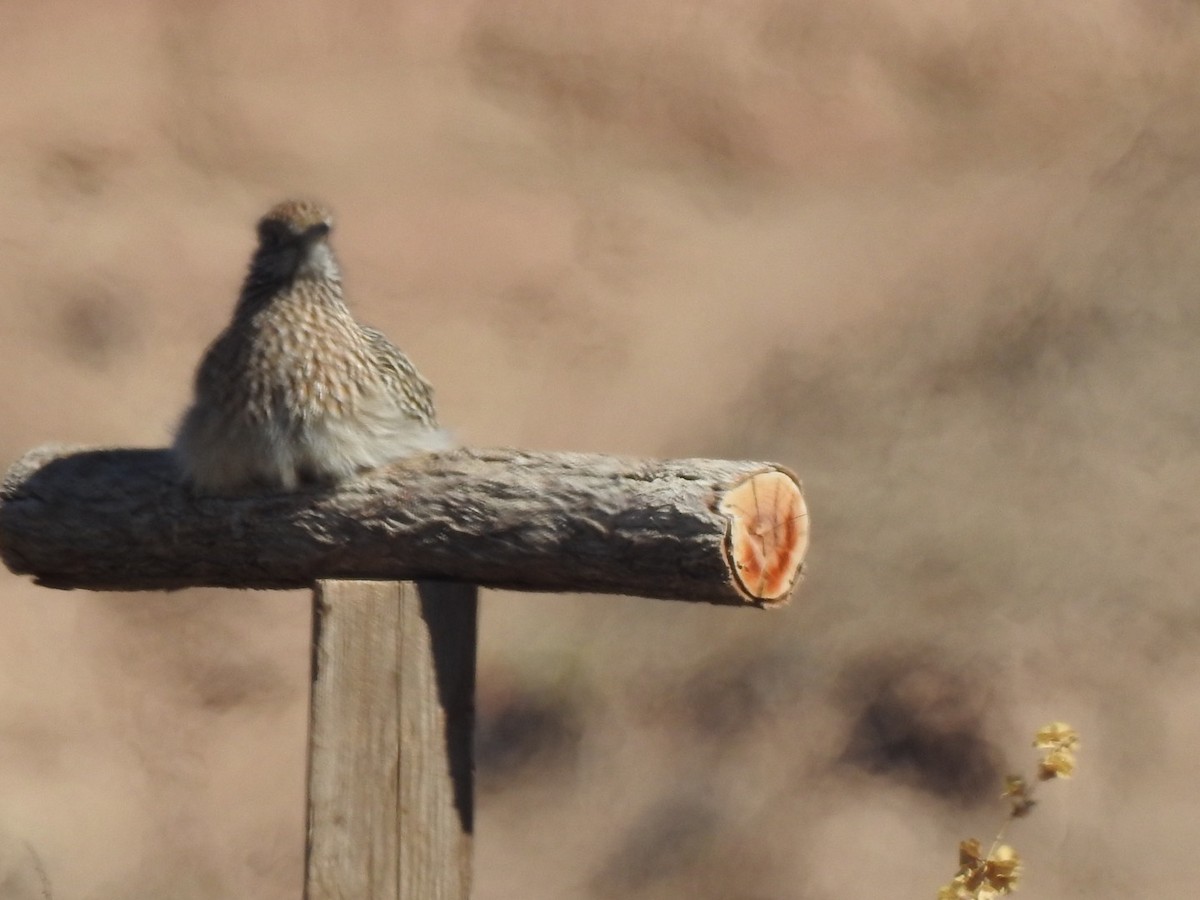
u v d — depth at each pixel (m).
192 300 24.42
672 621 14.91
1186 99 21.28
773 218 26.31
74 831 14.88
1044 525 14.37
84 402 22.41
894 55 29.08
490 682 14.84
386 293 24.91
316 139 28.14
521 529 5.25
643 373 22.45
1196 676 12.82
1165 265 16.84
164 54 29.20
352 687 5.32
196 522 5.77
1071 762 5.99
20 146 26.73
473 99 29.14
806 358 19.06
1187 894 11.46
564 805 13.60
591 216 26.45
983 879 5.79
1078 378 15.76
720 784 13.23
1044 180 21.19
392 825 5.28
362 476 5.65
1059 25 28.61
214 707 16.66
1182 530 13.91
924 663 13.38
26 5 29.59
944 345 17.39
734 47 29.42
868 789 12.75
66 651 17.14
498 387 23.00
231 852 14.72
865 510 15.12
